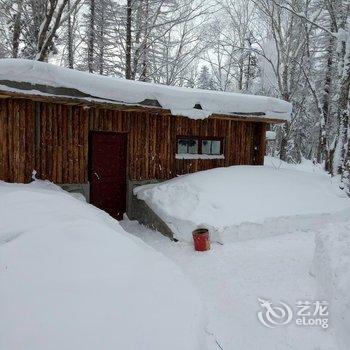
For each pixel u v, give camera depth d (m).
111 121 8.62
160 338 2.88
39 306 2.85
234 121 10.41
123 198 9.07
